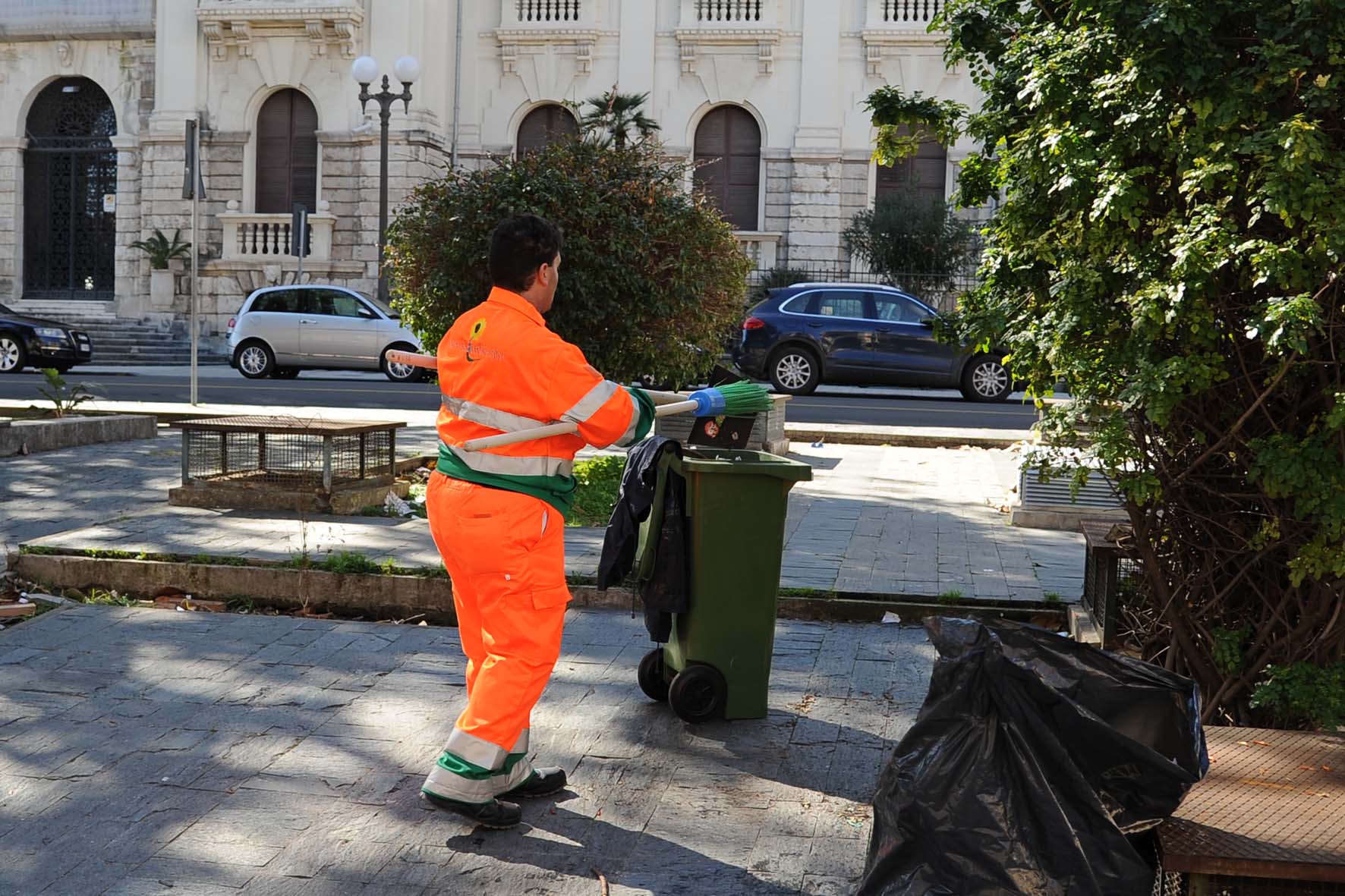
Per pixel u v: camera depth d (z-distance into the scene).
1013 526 8.75
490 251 3.96
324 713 4.92
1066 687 3.14
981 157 4.73
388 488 9.20
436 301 10.23
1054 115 3.95
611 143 10.67
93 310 32.09
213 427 8.73
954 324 4.58
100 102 32.59
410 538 7.66
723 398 4.14
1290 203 3.49
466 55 31.17
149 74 31.75
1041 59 3.99
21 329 23.19
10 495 9.22
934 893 2.95
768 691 5.24
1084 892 2.84
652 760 4.50
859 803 4.15
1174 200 3.84
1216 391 3.89
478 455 3.85
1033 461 4.36
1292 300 3.33
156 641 5.84
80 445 12.22
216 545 7.23
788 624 6.42
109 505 8.80
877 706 5.12
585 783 4.29
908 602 6.54
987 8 4.56
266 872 3.60
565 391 3.80
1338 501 3.57
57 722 4.75
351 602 6.59
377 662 5.59
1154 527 4.21
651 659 5.09
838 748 4.64
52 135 32.81
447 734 4.71
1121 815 2.93
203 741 4.59
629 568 4.80
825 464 12.05
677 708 4.80
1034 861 2.89
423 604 6.51
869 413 17.22
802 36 30.09
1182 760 3.08
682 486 4.84
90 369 24.92
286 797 4.11
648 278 9.88
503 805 3.90
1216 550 4.11
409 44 29.83
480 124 31.27
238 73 30.75
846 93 30.22
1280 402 3.88
